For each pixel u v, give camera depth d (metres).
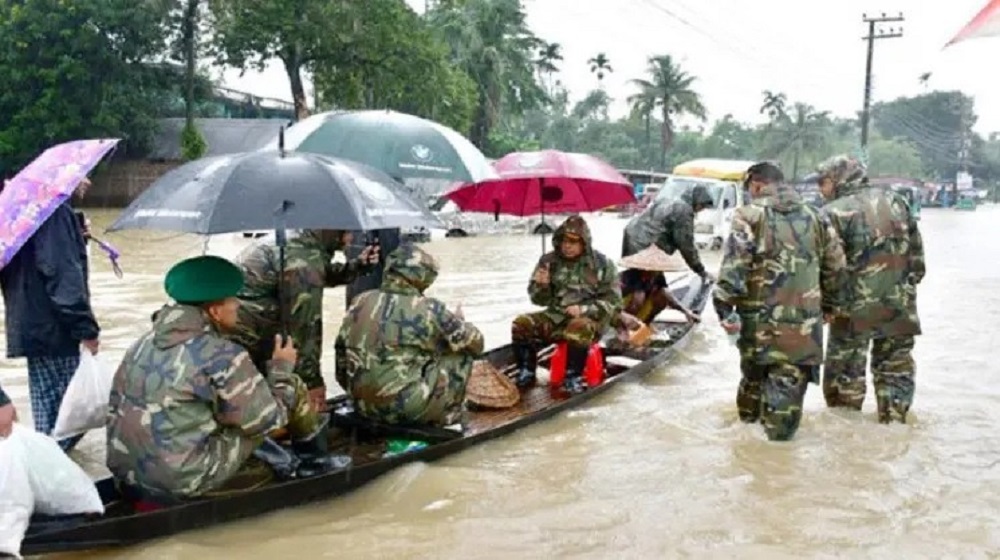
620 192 7.03
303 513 4.12
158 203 3.86
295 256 4.82
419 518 4.13
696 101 61.88
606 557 3.76
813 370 5.36
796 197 5.34
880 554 3.81
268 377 4.16
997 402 6.36
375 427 4.94
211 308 3.80
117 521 3.60
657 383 6.78
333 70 33.22
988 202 90.81
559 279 6.33
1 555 3.33
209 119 37.03
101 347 7.61
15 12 31.19
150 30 32.19
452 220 22.66
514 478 4.66
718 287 5.31
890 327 5.58
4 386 6.23
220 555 3.66
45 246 4.31
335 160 4.24
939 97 89.50
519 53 46.91
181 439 3.64
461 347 4.93
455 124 37.56
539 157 6.34
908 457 5.09
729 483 4.65
